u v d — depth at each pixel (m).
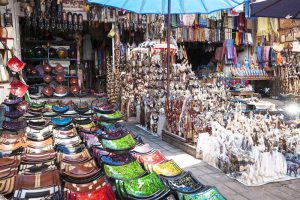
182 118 4.79
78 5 8.02
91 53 10.95
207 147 4.07
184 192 2.04
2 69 5.66
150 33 8.23
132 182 2.16
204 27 8.88
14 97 5.65
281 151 3.74
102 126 3.77
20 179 2.13
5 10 6.52
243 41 9.59
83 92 9.47
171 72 6.31
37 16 7.63
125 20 8.14
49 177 2.18
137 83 7.37
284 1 3.61
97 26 9.20
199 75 9.25
